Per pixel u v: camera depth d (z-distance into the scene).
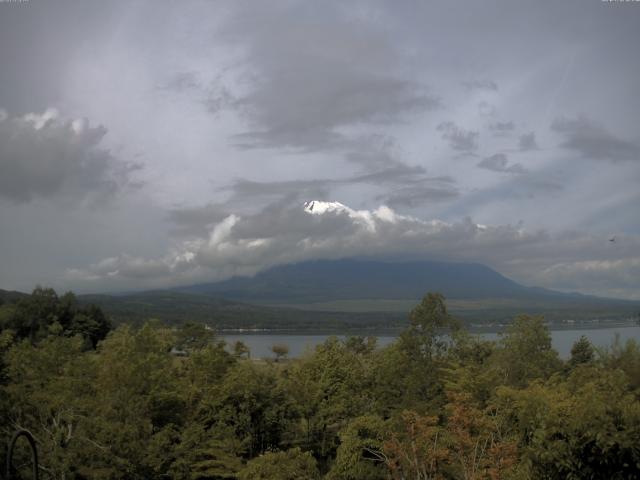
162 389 35.34
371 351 62.03
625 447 15.67
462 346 39.88
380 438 29.20
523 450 19.59
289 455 29.20
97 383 34.31
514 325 41.59
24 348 35.72
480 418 23.17
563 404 18.78
